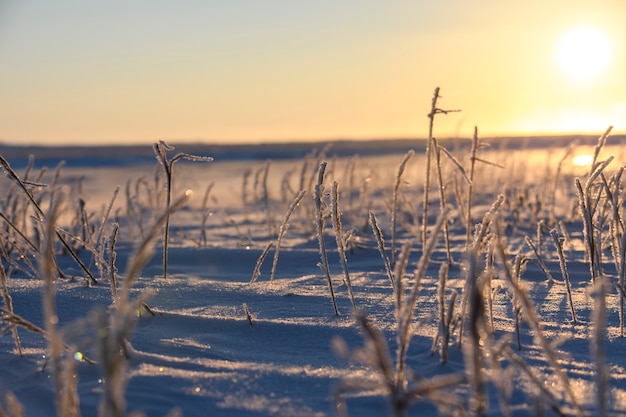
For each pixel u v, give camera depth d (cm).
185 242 599
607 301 322
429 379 205
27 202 458
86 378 207
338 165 1811
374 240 565
